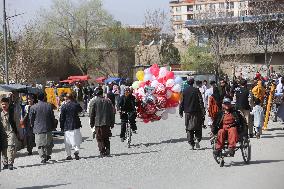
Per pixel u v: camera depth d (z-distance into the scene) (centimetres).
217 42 8638
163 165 1414
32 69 7675
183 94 1769
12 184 1213
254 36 8762
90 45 8812
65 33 8638
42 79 8331
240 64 8806
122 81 3962
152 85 2209
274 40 8612
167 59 9438
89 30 8750
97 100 1692
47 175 1339
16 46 7325
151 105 2200
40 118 1596
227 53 8819
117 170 1359
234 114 1363
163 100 2206
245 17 8650
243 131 1367
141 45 9694
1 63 6875
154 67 2284
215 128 1368
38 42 8144
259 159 1462
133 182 1152
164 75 2238
